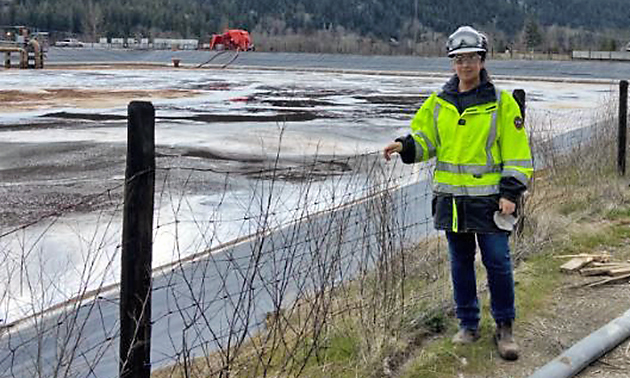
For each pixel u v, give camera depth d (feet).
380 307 16.57
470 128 15.11
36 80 128.57
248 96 101.30
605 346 15.89
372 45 273.95
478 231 15.33
